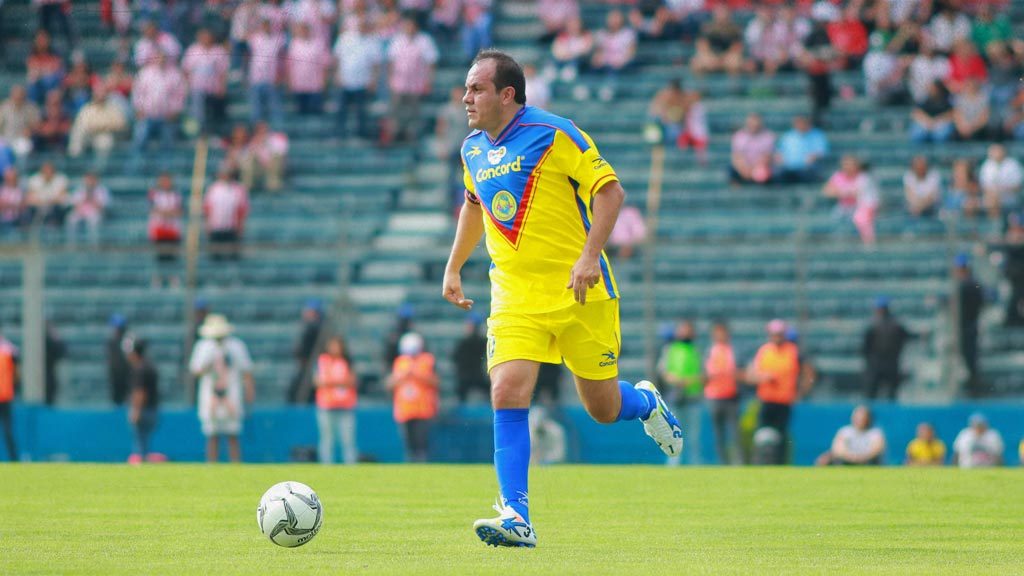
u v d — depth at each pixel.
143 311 72.81
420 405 59.34
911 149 83.81
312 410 60.91
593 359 22.09
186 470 40.78
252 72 85.38
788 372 57.72
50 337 64.81
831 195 75.75
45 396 64.38
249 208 79.25
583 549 21.11
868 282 69.81
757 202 77.12
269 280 73.38
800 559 19.88
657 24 91.94
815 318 70.00
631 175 82.12
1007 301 65.62
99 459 62.91
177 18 89.62
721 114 87.75
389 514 27.33
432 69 90.12
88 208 77.25
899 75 88.12
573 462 59.78
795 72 89.38
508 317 21.70
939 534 23.66
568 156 21.16
